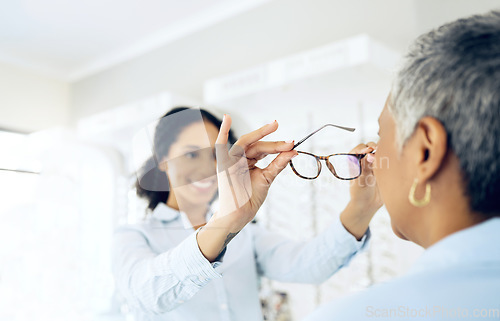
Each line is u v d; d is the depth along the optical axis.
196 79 3.24
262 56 2.87
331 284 1.83
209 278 0.72
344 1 2.48
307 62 1.88
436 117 0.43
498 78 0.40
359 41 1.77
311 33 2.62
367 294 0.42
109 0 2.92
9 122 3.71
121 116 1.30
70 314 1.19
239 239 1.06
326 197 1.50
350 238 0.95
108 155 1.01
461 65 0.42
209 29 3.20
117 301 1.12
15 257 1.24
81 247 1.15
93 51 3.76
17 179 1.25
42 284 1.21
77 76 4.14
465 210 0.43
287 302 2.03
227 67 3.06
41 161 1.24
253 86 2.01
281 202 1.60
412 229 0.49
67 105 4.15
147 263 0.80
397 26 2.21
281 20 2.79
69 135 1.42
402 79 0.47
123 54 3.74
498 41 0.41
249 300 1.01
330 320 0.42
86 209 1.11
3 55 3.72
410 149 0.46
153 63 3.56
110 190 1.00
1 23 3.21
